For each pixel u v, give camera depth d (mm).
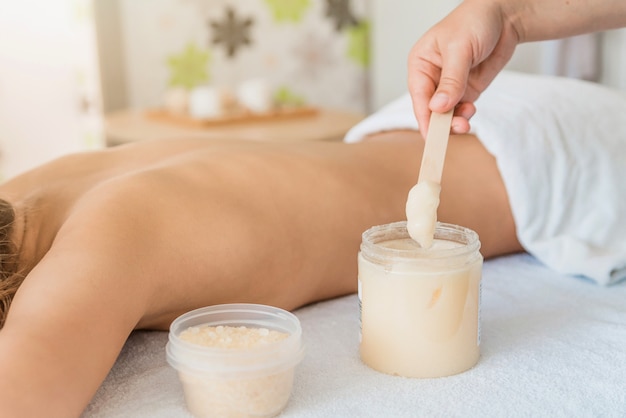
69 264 766
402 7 2924
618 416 728
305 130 2293
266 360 708
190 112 2561
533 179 1144
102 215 832
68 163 1131
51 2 2346
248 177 960
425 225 804
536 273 1131
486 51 995
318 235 974
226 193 927
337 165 1047
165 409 753
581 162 1174
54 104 2408
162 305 857
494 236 1157
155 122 2455
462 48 961
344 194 1012
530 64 2230
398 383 790
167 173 928
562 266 1107
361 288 828
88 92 2453
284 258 939
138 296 798
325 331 932
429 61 988
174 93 2656
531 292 1051
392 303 792
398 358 800
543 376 801
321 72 3186
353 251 1012
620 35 1972
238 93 3021
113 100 2992
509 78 1364
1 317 770
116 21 2938
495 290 1061
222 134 2221
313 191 991
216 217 895
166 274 839
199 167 957
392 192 1061
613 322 942
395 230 859
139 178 903
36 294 736
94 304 743
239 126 2383
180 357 720
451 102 905
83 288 747
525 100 1246
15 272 876
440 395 763
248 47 3125
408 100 1415
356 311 1000
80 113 2455
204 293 889
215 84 3129
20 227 935
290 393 750
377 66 3141
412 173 1103
